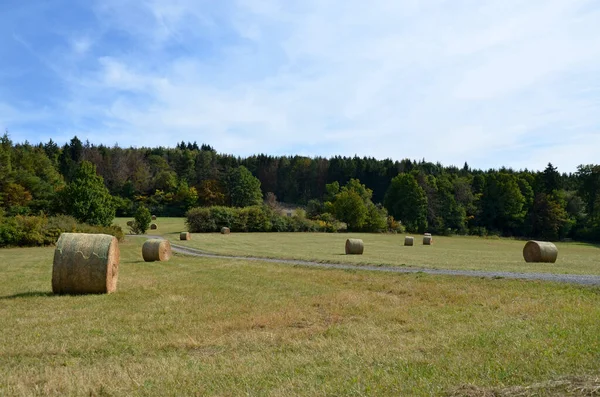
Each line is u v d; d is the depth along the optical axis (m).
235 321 11.03
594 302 13.11
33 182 74.25
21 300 14.06
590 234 85.94
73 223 50.88
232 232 74.88
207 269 24.56
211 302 13.84
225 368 7.26
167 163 136.50
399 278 19.48
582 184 91.06
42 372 7.21
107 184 121.00
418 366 7.12
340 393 5.95
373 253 37.59
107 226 58.12
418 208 96.50
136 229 69.25
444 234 94.81
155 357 8.11
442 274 20.02
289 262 28.92
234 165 147.50
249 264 27.44
